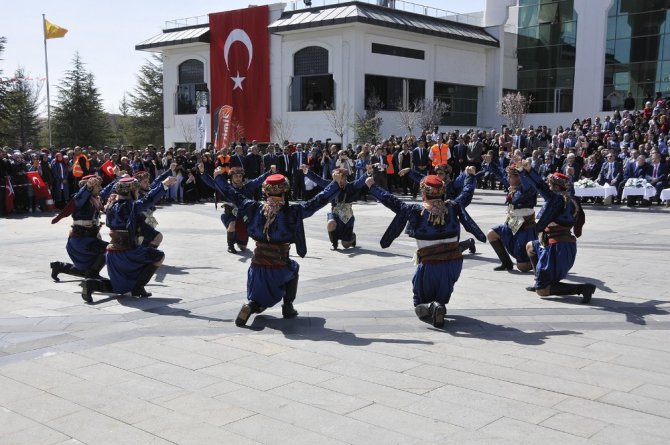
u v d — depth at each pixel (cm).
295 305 773
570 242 780
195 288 869
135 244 795
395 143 2472
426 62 3441
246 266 1032
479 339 632
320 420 446
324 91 3281
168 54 3900
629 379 522
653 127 2370
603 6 3384
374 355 585
